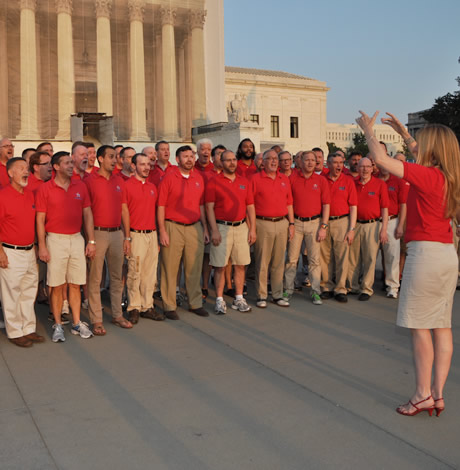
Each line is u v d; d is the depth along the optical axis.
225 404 3.69
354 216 6.83
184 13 31.09
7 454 3.01
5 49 28.05
